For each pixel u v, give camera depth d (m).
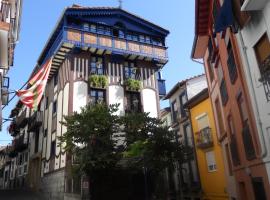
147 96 25.02
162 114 30.39
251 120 10.93
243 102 12.21
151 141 17.62
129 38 26.14
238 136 13.36
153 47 26.45
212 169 20.84
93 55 24.38
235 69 12.07
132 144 17.48
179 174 25.45
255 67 10.26
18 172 35.38
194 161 23.38
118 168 18.83
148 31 27.34
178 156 18.03
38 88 13.18
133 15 26.62
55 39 24.92
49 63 13.84
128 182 19.61
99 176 18.45
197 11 14.93
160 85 27.73
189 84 24.95
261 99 9.98
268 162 9.88
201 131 21.70
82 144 17.95
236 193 15.14
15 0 16.16
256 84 10.26
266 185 10.24
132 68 25.50
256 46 10.30
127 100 24.25
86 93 22.58
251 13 10.23
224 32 13.02
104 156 16.61
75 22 24.03
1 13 13.48
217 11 13.30
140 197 20.09
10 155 38.19
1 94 13.91
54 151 22.98
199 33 16.53
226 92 14.51
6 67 13.73
